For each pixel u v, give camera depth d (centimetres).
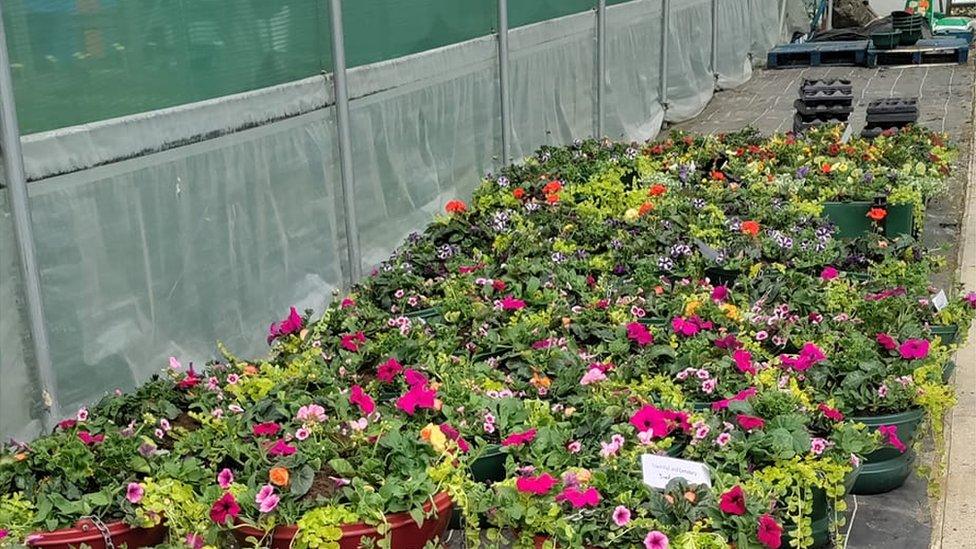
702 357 415
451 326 474
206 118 472
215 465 331
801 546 310
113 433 336
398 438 318
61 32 396
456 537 352
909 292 499
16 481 313
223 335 490
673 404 377
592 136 991
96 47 413
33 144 384
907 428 391
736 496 295
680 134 880
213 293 482
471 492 311
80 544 296
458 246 611
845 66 1559
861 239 584
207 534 292
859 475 388
